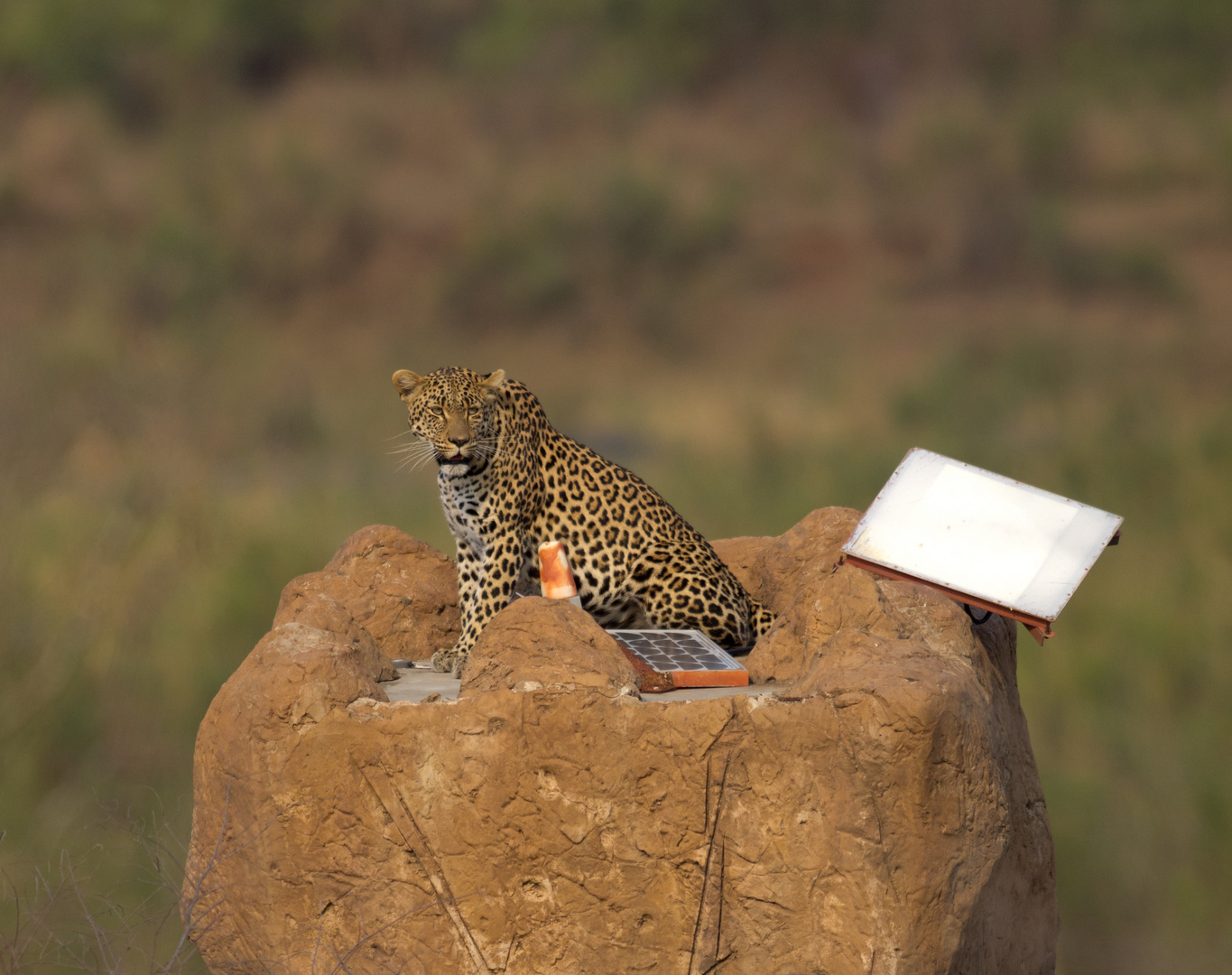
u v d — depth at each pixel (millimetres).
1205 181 56781
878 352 45031
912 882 4754
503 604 6867
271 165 53594
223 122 56844
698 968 4914
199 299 38750
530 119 61250
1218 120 58594
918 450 6035
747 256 53750
